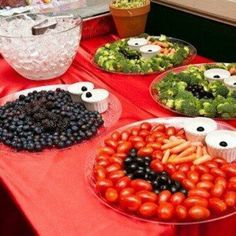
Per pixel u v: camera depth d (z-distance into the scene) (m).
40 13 1.53
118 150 0.86
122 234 0.69
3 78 1.35
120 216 0.73
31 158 0.92
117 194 0.75
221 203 0.70
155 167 0.79
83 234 0.70
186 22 1.62
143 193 0.72
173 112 1.05
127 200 0.72
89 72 1.33
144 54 1.37
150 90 1.16
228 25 1.47
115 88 1.21
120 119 1.04
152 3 1.72
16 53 1.25
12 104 1.09
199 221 0.70
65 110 1.02
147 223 0.70
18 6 1.66
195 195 0.72
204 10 1.52
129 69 1.29
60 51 1.25
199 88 1.10
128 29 1.55
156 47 1.40
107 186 0.77
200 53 1.62
